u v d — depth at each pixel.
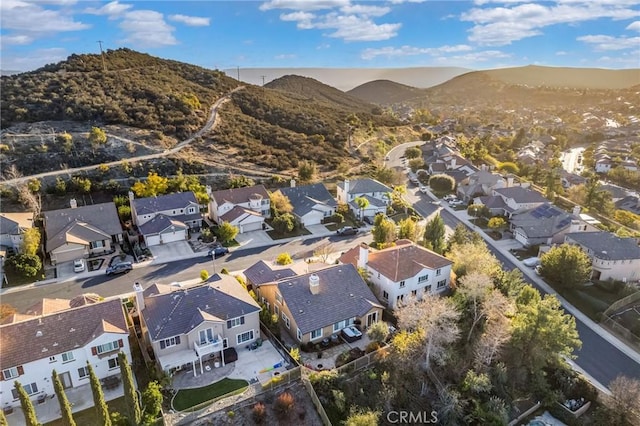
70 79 114.44
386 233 65.50
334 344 41.94
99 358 36.53
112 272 56.91
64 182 80.38
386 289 49.19
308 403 35.53
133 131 101.56
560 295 56.91
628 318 50.72
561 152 173.12
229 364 38.94
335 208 80.94
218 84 147.50
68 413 27.91
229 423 33.12
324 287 44.84
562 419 39.06
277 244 68.56
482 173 100.31
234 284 45.16
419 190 104.62
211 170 96.56
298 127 132.62
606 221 85.69
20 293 52.12
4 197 75.00
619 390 37.12
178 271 58.38
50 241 60.78
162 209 71.31
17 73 118.56
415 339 40.97
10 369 33.25
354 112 177.62
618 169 133.00
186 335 37.78
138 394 34.69
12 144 88.00
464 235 63.75
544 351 41.25
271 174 100.38
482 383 38.28
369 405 36.66
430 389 39.19
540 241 71.12
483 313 44.09
